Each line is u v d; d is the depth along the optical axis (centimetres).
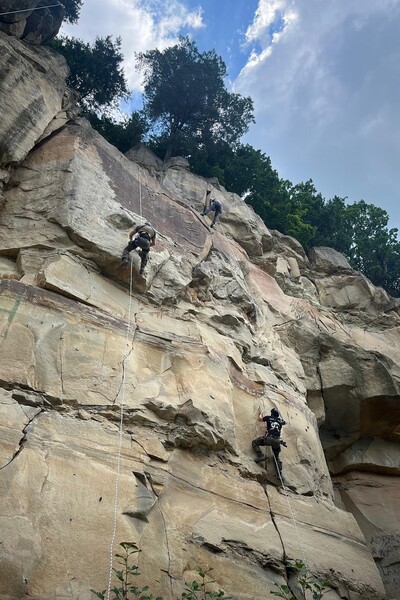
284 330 1609
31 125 1252
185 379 1042
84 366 923
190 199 1886
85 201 1191
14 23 1467
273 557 900
